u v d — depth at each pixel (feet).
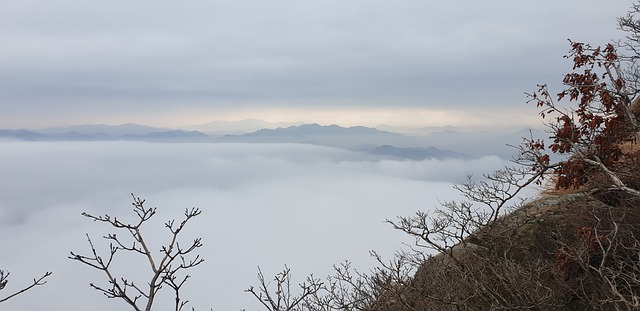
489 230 28.19
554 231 27.73
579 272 24.00
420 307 24.31
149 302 10.42
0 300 10.47
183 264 11.03
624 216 23.61
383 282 25.45
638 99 33.96
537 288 21.84
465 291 24.53
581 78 29.73
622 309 21.09
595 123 28.37
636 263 20.98
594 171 28.94
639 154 28.30
